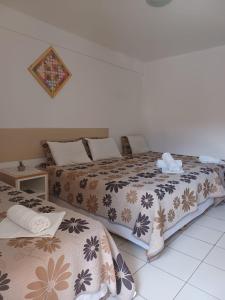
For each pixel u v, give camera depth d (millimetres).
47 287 956
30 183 2588
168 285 1546
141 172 2480
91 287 1166
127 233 1926
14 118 2625
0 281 846
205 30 2943
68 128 3215
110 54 3705
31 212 1234
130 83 4223
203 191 2436
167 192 1894
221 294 1472
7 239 1099
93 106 3564
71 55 3166
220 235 2232
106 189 2053
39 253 997
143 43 3439
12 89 2582
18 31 2557
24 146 2734
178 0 2248
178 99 4062
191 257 1870
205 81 3711
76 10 2490
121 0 2275
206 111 3746
